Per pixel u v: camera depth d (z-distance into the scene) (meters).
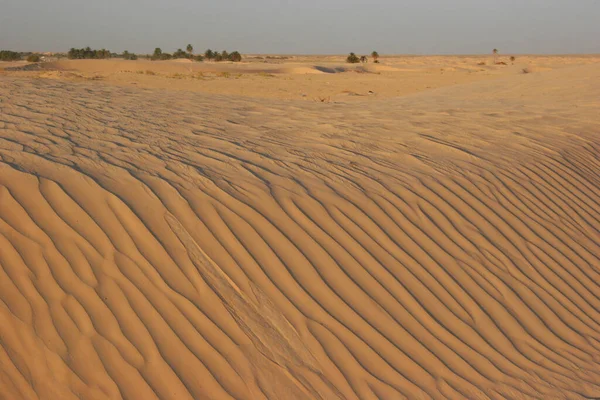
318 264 4.10
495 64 58.12
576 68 21.08
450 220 4.97
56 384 3.19
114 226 3.99
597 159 7.28
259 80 29.36
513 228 5.15
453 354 3.75
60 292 3.56
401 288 4.12
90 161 4.93
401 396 3.40
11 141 5.39
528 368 3.79
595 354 4.04
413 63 68.62
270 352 3.47
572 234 5.38
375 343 3.68
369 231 4.55
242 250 4.04
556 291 4.57
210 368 3.33
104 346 3.36
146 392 3.18
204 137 6.47
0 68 35.62
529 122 8.59
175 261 3.85
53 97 9.49
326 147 6.36
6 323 3.39
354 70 48.09
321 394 3.32
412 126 7.82
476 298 4.24
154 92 12.54
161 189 4.49
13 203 4.00
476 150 6.68
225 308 3.65
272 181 4.96
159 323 3.50
